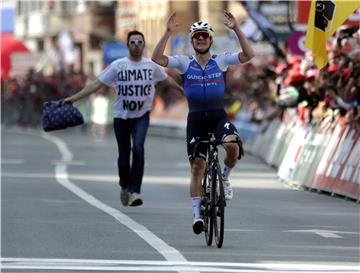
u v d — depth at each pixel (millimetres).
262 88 84750
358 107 48281
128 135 42344
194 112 32875
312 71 55812
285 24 80188
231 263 29047
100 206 43125
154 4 162750
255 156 78562
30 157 76438
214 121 32844
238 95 93312
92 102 125625
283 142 65875
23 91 137750
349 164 47625
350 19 53812
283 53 77812
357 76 48125
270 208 43281
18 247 31703
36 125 136875
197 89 32750
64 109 40188
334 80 50812
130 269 27969
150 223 37594
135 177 41938
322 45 46906
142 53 41688
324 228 36938
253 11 80188
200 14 143000
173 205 43906
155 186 53469
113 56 138250
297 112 62406
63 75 139250
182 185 54250
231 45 96438
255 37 83500
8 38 154125
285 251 31438
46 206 42812
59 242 32781
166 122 120688
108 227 36406
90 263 28922
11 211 40844
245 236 34594
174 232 35312
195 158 32781
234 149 31953
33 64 153625
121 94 41844
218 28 138625
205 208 32688
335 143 50000
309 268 28391
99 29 197750
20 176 58875
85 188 51438
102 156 78062
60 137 111688
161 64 32781
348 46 50781
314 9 46688
